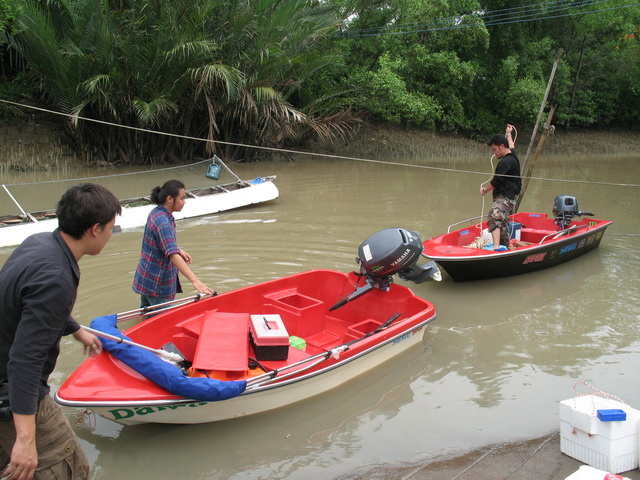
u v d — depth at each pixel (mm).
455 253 6844
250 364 4270
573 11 27172
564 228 8453
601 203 12297
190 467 3562
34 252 2242
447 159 21859
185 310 4809
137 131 16812
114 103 15695
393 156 21672
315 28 18250
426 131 24688
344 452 3738
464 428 4023
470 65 24391
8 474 2391
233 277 6941
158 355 3943
